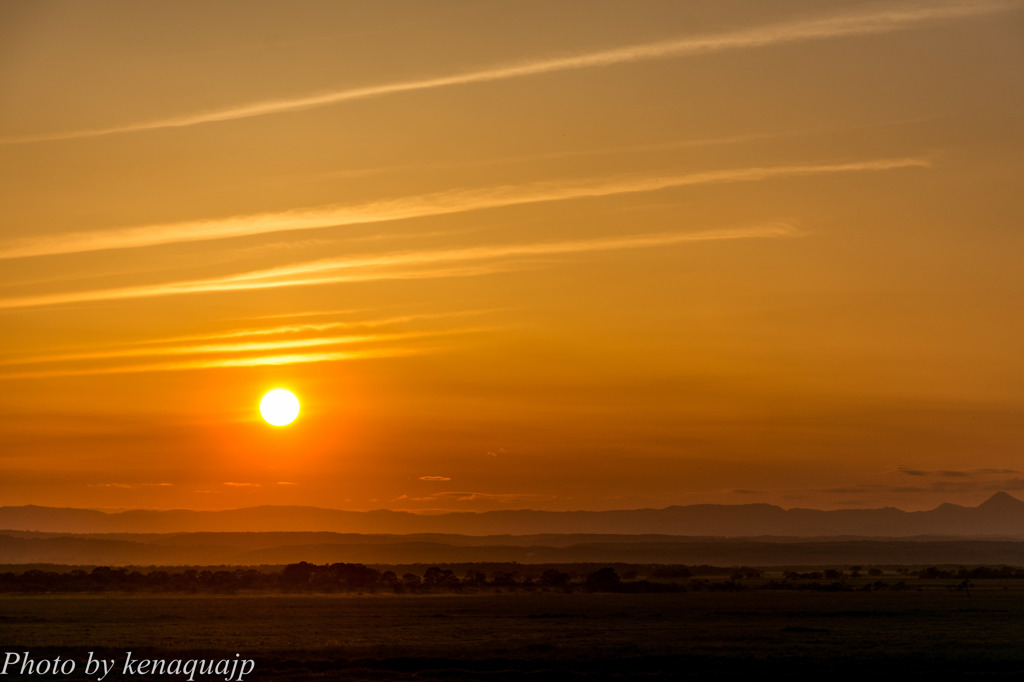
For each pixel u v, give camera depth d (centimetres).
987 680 13950
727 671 14812
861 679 14062
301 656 16475
